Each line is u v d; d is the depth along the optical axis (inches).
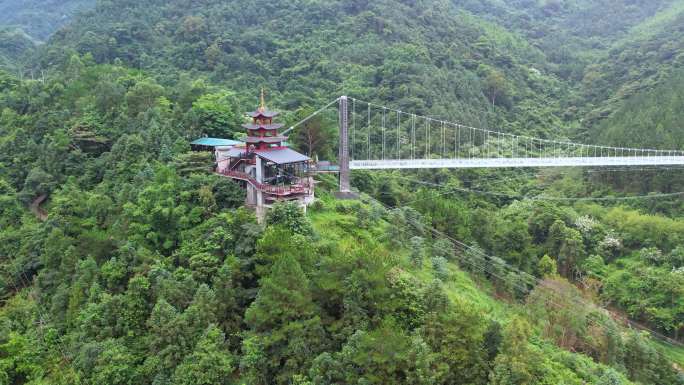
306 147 2411.4
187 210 1729.8
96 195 1948.8
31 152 2434.8
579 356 1603.1
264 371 1213.1
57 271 1659.7
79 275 1536.7
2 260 1911.9
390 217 2069.4
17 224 2149.4
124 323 1341.0
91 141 2394.2
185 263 1519.4
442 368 1167.0
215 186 1828.2
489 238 2330.2
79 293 1480.1
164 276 1418.6
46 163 2338.8
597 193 3122.5
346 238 1761.8
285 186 1845.5
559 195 3181.6
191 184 1835.6
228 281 1366.9
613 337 1737.2
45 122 2568.9
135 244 1598.2
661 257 2437.3
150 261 1504.7
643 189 3070.9
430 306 1322.6
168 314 1270.9
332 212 1934.1
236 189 1847.9
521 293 2055.9
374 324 1272.1
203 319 1289.4
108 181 2119.8
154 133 2230.6
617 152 3277.6
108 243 1649.9
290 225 1573.6
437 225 2268.7
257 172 1855.3
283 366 1221.1
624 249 2591.0
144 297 1387.8
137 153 2178.9
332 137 2635.3
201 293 1317.7
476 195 3184.1
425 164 2593.5
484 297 1902.1
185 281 1375.5
